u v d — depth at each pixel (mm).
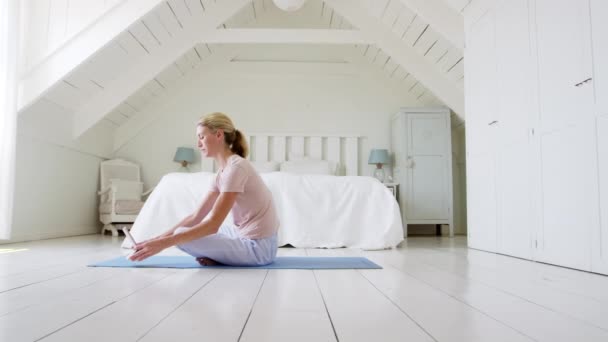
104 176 5266
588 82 2150
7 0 3264
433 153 5387
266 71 5980
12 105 3254
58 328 1002
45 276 1819
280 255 2902
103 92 4598
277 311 1193
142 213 3547
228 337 935
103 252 2920
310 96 6000
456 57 4316
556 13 2418
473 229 3578
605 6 2021
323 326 1038
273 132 5914
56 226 4371
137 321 1070
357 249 3471
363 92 6008
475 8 3531
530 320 1124
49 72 3635
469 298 1420
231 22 5430
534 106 2641
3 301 1310
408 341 922
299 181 3787
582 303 1353
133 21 3682
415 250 3387
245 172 1998
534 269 2211
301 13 6086
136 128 5754
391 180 5645
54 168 4309
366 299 1381
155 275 1854
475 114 3551
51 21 3645
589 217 2129
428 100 5738
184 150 5598
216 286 1591
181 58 5273
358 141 5977
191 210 3559
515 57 2877
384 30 4945
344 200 3727
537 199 2592
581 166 2195
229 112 5945
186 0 4344
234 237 2145
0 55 3246
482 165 3398
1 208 3158
